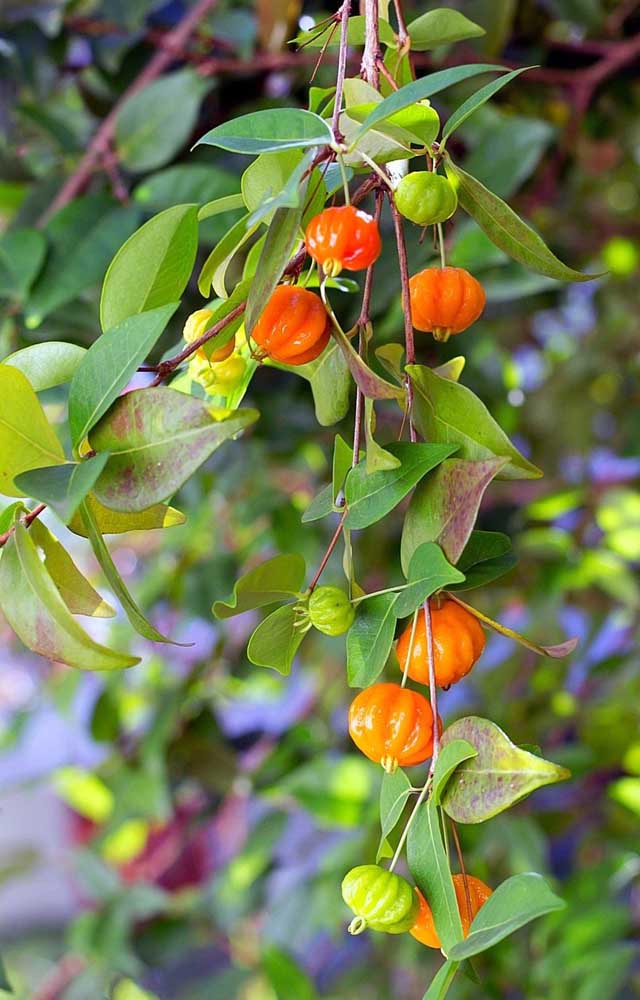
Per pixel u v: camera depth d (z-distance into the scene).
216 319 0.70
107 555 0.69
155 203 1.02
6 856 1.77
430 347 1.22
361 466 0.71
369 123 0.67
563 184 1.45
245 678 1.64
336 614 0.71
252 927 1.82
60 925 2.01
